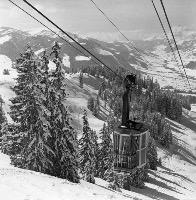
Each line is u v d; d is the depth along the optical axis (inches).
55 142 1288.1
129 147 571.5
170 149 6441.9
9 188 652.7
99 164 2471.7
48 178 974.4
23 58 1229.1
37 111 1223.5
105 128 2512.3
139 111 7293.3
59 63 1296.8
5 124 2191.2
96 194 774.5
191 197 2945.4
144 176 3314.5
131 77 547.5
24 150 1259.8
